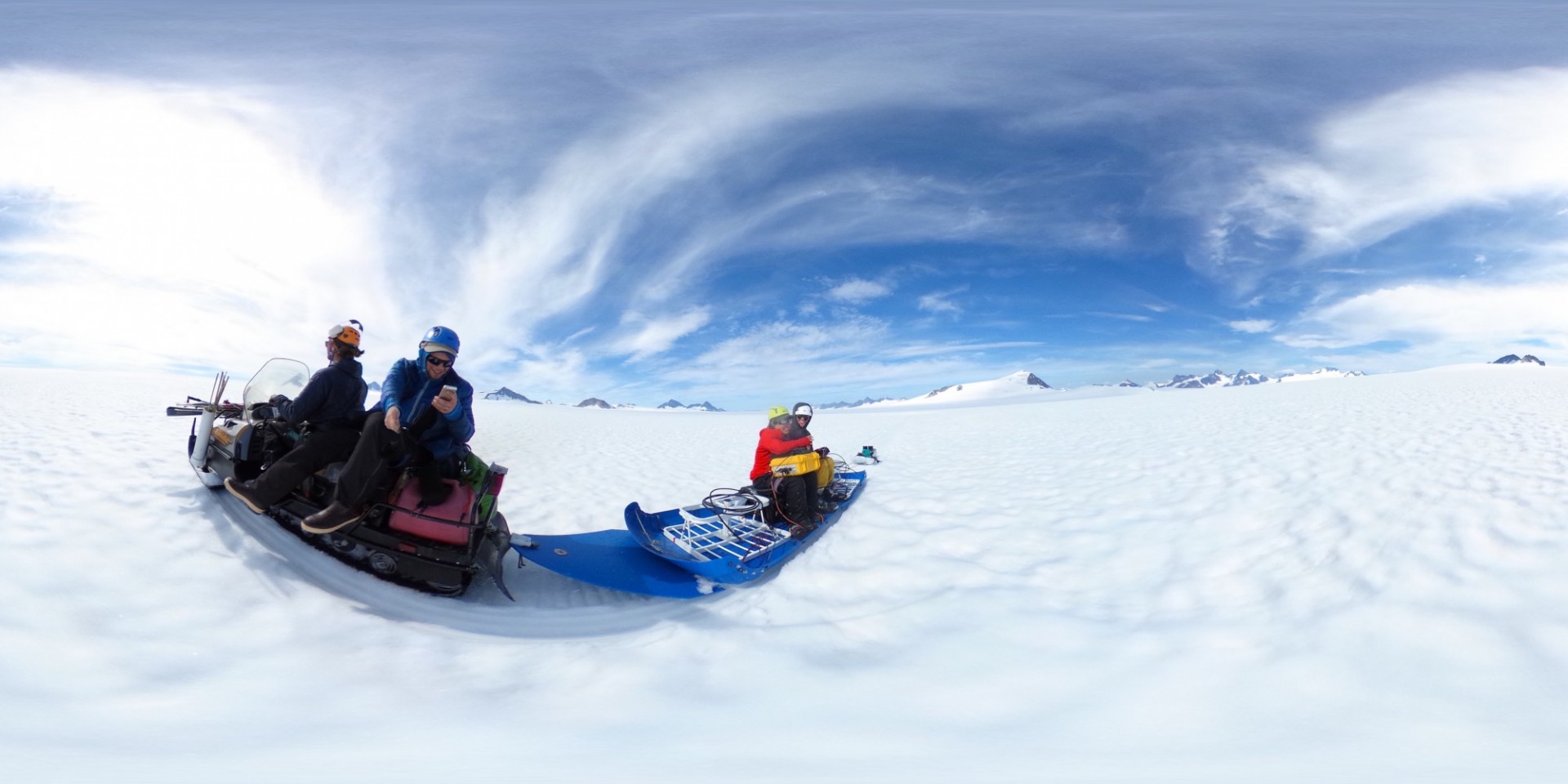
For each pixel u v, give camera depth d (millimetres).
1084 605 3932
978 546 5453
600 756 2127
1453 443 7664
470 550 4324
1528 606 3047
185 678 2754
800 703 2703
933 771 1931
